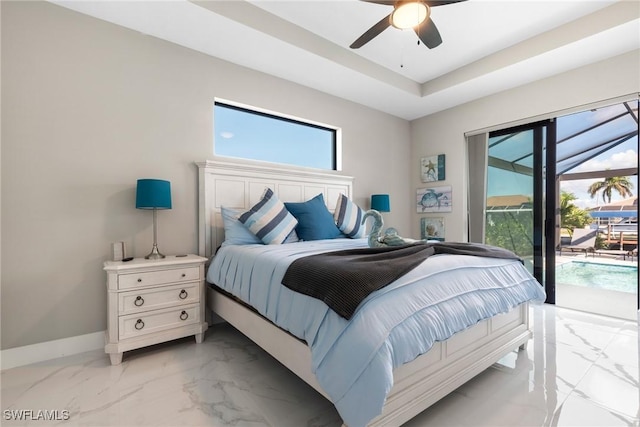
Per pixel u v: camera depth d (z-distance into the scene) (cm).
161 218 260
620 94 283
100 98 233
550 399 161
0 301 197
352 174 405
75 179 223
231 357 214
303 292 145
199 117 281
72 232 221
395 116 461
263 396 167
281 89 336
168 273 224
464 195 412
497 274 193
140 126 250
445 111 433
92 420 145
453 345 160
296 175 339
